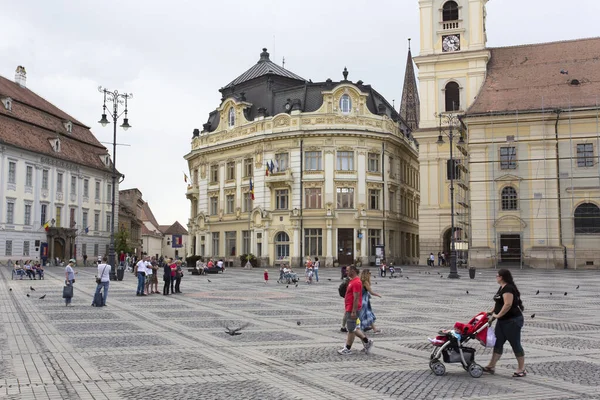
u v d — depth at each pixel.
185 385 10.09
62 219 76.25
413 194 80.88
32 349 13.41
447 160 64.31
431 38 65.31
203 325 17.56
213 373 11.02
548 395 9.48
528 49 63.84
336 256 66.25
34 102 77.62
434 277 44.47
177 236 62.31
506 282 11.02
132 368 11.43
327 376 10.80
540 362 12.19
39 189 71.88
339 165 67.19
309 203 67.25
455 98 64.44
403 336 15.48
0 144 65.06
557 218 55.12
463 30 64.00
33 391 9.64
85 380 10.43
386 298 26.72
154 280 29.95
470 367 10.80
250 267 64.75
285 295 28.95
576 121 55.38
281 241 68.38
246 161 72.69
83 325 17.44
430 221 64.62
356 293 12.95
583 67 59.19
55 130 76.88
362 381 10.43
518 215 56.06
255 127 70.62
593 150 54.91
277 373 11.05
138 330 16.47
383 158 69.31
